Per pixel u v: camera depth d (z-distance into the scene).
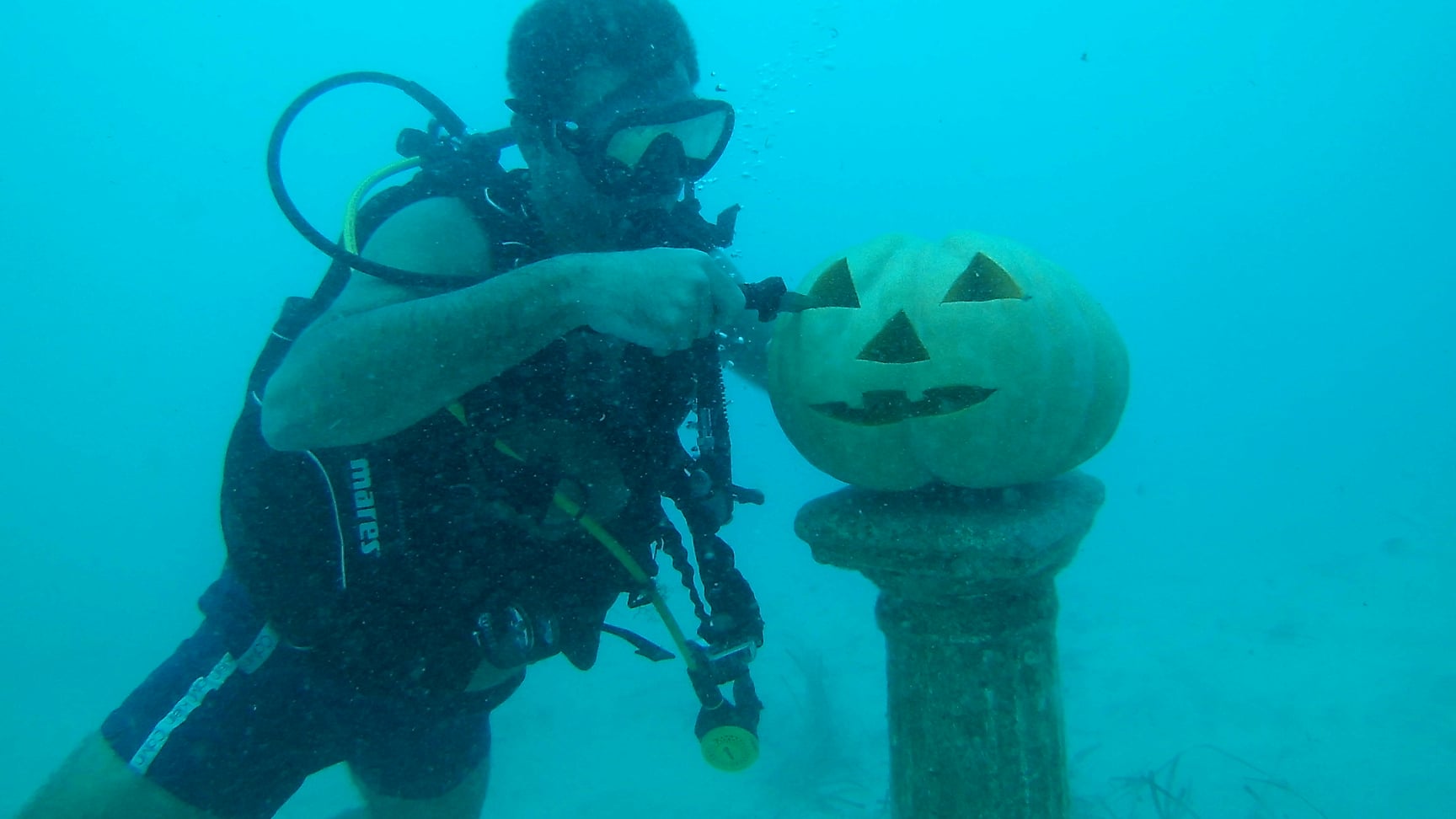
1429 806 4.70
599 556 1.87
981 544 1.52
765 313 1.56
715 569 1.76
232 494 1.75
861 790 5.75
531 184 1.81
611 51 1.62
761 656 9.25
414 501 1.74
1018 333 1.50
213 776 1.87
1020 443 1.51
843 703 7.37
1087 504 1.73
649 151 1.62
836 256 1.78
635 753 6.85
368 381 1.33
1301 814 4.84
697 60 1.84
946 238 1.77
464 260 1.66
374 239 1.68
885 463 1.61
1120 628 8.98
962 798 1.64
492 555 1.78
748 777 6.18
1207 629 8.45
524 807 6.20
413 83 1.90
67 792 1.82
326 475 1.72
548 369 1.65
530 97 1.67
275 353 1.83
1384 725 5.68
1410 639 7.25
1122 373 1.72
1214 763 5.55
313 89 1.67
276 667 1.92
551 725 7.69
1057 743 1.71
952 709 1.65
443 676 1.85
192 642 2.04
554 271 1.33
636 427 1.70
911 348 1.59
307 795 6.61
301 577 1.72
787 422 1.73
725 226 1.78
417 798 2.69
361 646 1.79
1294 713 6.12
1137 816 5.11
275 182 1.51
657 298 1.32
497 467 1.68
